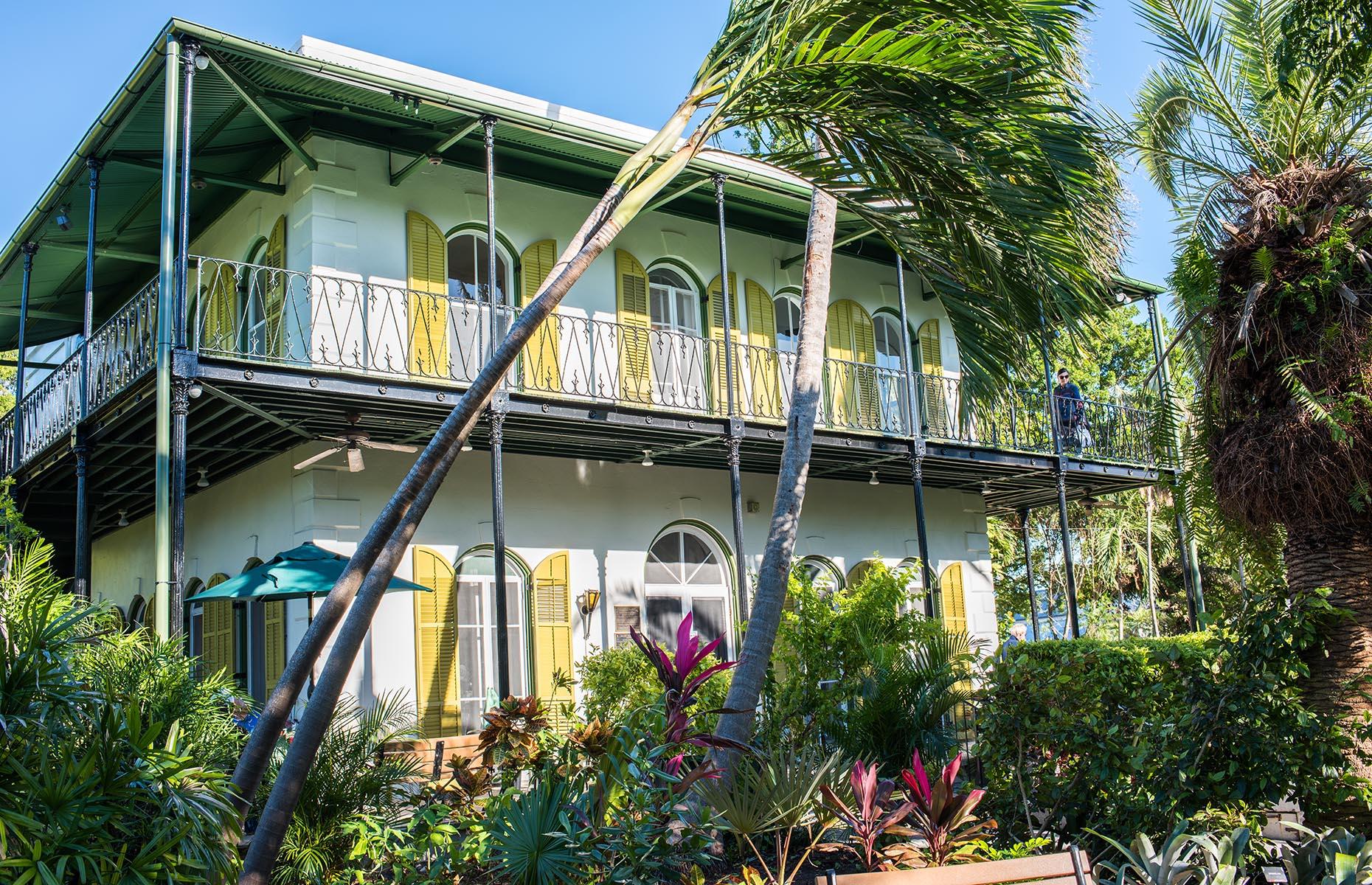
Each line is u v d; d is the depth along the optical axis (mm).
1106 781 6527
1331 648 6812
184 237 9016
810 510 14898
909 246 6359
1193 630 15258
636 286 13242
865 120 5480
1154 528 21125
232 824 4438
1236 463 7309
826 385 14023
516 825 4934
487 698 11047
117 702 4477
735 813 5516
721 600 14023
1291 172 7461
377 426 11008
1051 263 5566
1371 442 6750
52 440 11219
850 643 9195
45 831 3756
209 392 9320
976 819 6691
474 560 12148
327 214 11148
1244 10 8344
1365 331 6902
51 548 5371
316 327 10906
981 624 16422
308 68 9273
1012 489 16484
